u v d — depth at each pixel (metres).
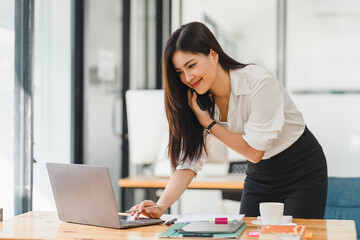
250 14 5.26
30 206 2.85
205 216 1.78
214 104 2.06
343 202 2.38
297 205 2.03
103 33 3.96
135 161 3.30
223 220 1.65
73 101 3.52
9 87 2.76
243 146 1.89
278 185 2.09
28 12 2.91
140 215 1.93
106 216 1.67
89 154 3.72
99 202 1.67
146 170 3.45
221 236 1.49
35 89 3.06
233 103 1.98
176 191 2.00
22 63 2.88
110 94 4.14
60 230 1.65
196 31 1.87
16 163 2.81
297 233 1.41
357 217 2.33
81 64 3.57
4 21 2.73
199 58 1.86
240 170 3.49
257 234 1.51
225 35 5.30
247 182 2.21
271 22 5.23
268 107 1.85
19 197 2.83
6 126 2.73
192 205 5.43
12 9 2.79
